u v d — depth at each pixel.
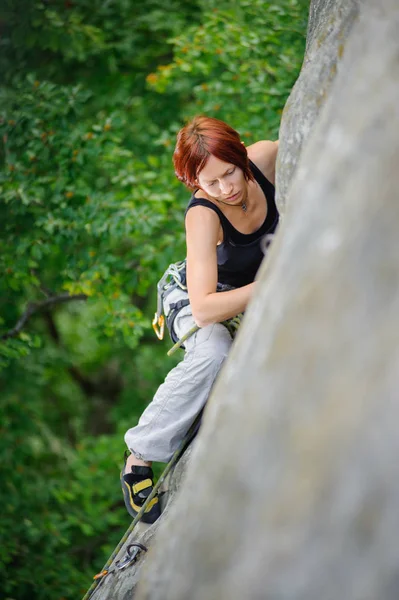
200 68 9.80
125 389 15.96
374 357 1.86
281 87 9.44
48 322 15.64
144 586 2.67
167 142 10.10
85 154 9.55
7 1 10.50
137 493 5.34
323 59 4.39
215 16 9.75
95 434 17.52
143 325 9.65
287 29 9.59
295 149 4.42
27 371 13.04
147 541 5.14
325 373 1.96
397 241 1.98
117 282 9.94
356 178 2.21
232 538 2.00
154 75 10.13
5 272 9.85
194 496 2.35
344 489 1.76
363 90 2.46
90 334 10.07
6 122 9.63
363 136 2.29
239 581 1.90
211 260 4.52
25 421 12.41
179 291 5.15
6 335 10.71
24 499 11.88
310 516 1.80
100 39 11.00
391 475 1.69
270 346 2.21
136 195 9.76
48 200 9.79
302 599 1.75
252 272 4.87
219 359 4.88
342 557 1.72
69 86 9.66
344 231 2.12
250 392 2.19
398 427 1.71
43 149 9.54
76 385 17.83
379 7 2.73
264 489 1.96
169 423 5.05
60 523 11.73
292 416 1.98
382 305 1.93
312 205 2.36
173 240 10.09
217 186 4.43
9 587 10.90
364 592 1.68
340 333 1.98
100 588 5.28
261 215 4.72
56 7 10.93
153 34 11.66
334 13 4.44
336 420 1.84
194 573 2.13
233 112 9.91
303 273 2.20
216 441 2.32
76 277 9.76
